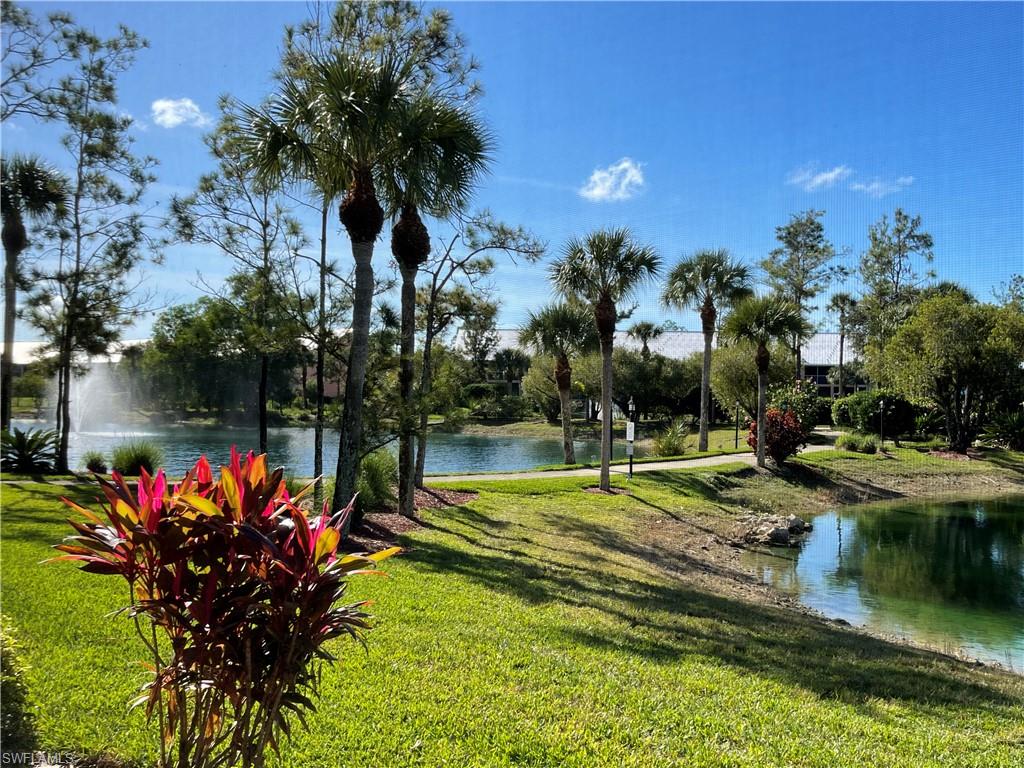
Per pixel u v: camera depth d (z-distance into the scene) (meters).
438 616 7.04
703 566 13.48
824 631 8.94
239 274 13.08
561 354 28.55
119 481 2.59
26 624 5.75
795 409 34.22
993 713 6.00
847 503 24.55
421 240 13.19
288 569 2.51
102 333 17.41
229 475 2.63
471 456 39.12
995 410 38.16
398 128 10.00
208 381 40.16
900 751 4.75
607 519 16.19
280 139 10.19
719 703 5.30
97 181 17.14
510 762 4.08
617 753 4.28
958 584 13.37
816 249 53.53
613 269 19.55
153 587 2.64
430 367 16.31
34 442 18.00
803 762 4.38
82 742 3.86
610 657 6.21
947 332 35.00
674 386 54.28
